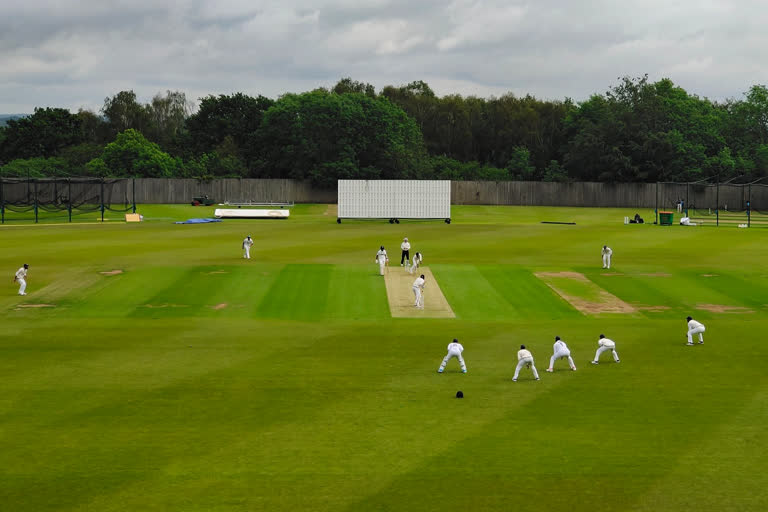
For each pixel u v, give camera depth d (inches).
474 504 729.6
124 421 957.8
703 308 1845.5
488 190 5708.7
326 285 2070.6
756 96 6382.9
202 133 6993.1
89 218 4254.4
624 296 1982.0
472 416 985.5
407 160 5708.7
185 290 1994.3
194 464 820.0
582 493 754.2
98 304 1836.9
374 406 1026.1
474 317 1733.5
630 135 5748.0
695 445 882.1
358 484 772.6
